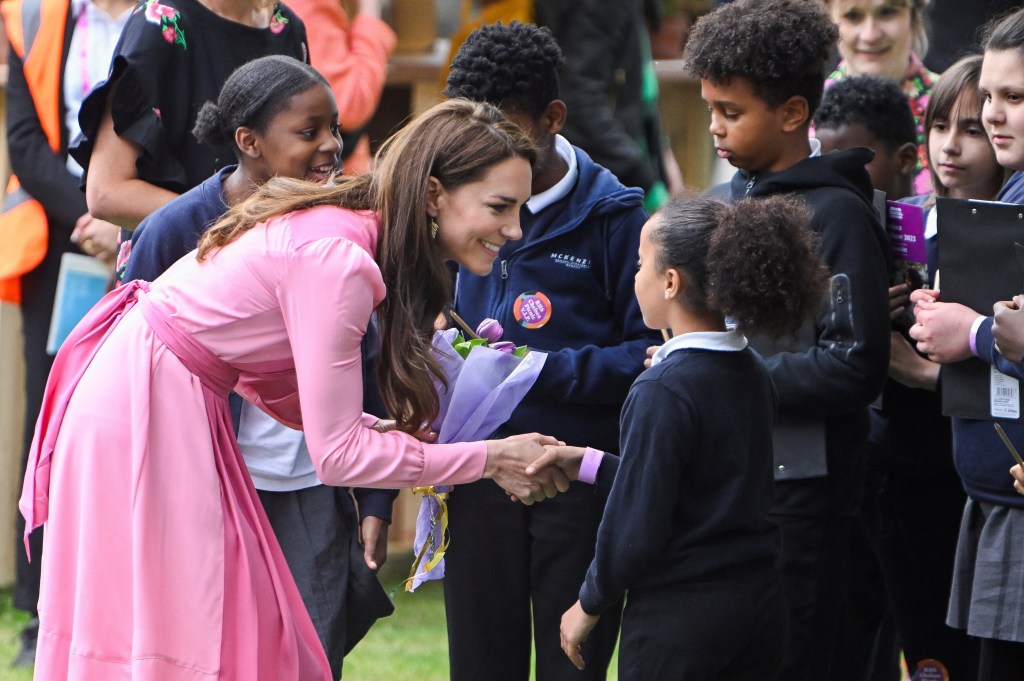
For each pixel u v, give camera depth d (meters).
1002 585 10.49
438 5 21.06
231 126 10.88
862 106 13.33
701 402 9.47
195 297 9.34
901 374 11.83
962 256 10.26
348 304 8.93
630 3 18.56
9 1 15.68
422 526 10.71
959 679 12.51
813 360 10.75
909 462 12.43
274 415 10.09
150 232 10.95
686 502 9.59
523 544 11.11
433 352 10.17
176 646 9.21
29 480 9.78
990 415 10.25
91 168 12.13
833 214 10.82
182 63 12.16
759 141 11.19
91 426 9.41
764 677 9.88
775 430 10.95
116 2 15.40
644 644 9.66
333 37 15.42
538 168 10.91
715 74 11.12
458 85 10.95
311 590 11.16
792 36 10.99
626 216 11.18
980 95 12.25
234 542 9.41
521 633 11.30
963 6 16.80
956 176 12.48
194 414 9.34
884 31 15.30
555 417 11.03
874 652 13.10
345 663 15.30
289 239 9.12
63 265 15.21
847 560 11.41
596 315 11.22
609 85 18.19
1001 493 10.56
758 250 9.39
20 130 15.45
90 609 9.33
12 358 17.61
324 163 10.95
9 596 17.92
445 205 9.21
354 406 9.09
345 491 11.58
